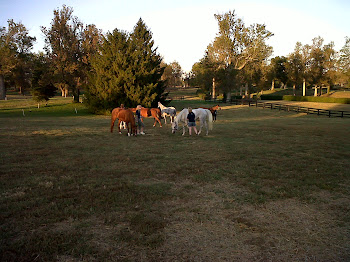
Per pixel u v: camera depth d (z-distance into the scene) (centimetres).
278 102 6019
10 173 686
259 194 561
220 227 416
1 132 1449
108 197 529
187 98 7650
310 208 491
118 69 3569
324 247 362
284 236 391
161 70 4284
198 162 835
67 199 517
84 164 800
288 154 971
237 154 965
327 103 5456
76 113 3841
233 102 5553
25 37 5631
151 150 1023
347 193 566
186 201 522
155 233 394
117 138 1337
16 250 343
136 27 4747
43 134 1429
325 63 6569
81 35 4991
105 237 381
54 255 336
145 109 1856
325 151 1028
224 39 5466
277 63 9331
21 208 470
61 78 4806
